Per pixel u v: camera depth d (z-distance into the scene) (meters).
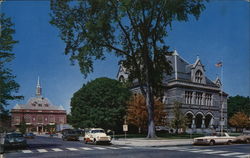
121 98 57.06
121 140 37.62
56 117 96.88
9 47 20.88
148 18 34.59
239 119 70.06
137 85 65.19
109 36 35.19
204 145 29.83
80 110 58.62
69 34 34.16
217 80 72.50
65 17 33.75
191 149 23.84
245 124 70.00
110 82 58.38
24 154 19.62
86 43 34.22
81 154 19.48
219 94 71.38
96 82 58.84
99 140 31.05
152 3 32.94
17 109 90.25
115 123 56.38
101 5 31.59
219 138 30.55
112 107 57.41
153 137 36.22
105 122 55.94
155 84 39.00
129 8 32.09
